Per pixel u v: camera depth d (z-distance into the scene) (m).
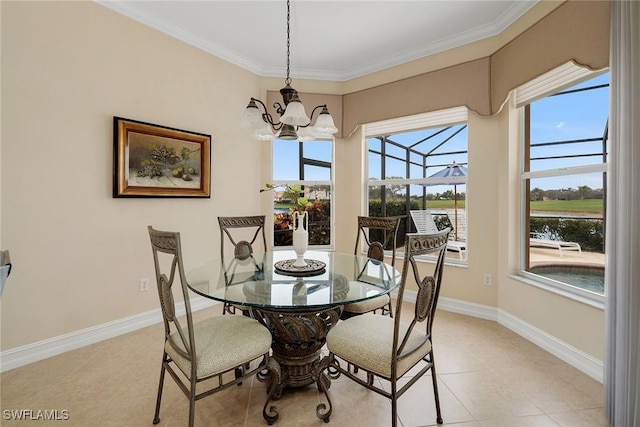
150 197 2.60
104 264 2.37
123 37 2.43
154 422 1.49
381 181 3.60
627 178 1.45
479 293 2.88
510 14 2.46
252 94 3.45
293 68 3.53
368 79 3.48
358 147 3.67
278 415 1.55
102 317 2.37
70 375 1.90
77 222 2.22
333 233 3.78
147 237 2.62
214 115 3.10
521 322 2.49
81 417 1.53
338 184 3.75
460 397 1.70
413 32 2.79
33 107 2.01
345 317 2.11
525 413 1.58
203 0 2.37
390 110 3.31
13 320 1.96
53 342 2.12
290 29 2.76
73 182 2.19
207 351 1.38
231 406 1.63
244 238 3.42
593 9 1.80
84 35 2.22
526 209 2.60
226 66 3.19
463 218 3.07
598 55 1.77
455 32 2.78
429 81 3.05
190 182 2.88
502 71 2.58
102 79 2.32
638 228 1.40
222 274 1.95
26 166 1.99
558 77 2.23
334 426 1.49
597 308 1.86
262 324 1.71
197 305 3.04
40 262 2.06
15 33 1.92
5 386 1.78
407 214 3.45
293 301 1.44
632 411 1.41
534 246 2.52
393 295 3.49
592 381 1.84
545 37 2.15
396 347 1.29
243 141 3.39
